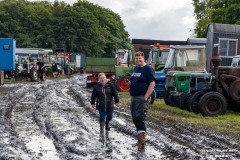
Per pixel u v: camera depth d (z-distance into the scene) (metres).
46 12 90.44
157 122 14.09
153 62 26.58
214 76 16.27
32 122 13.94
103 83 11.45
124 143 10.45
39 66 40.56
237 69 16.33
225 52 27.33
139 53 9.50
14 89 28.66
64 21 87.31
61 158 8.77
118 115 15.69
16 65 39.44
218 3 39.38
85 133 11.89
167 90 18.86
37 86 32.31
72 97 23.58
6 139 10.91
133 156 9.01
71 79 45.94
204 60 20.30
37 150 9.62
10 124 13.43
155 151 9.55
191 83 17.59
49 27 87.75
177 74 17.66
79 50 89.00
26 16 88.25
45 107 18.31
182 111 17.09
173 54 21.19
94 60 30.66
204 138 11.23
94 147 9.92
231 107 17.06
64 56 56.66
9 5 87.56
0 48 32.56
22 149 9.71
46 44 87.25
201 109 15.67
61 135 11.44
